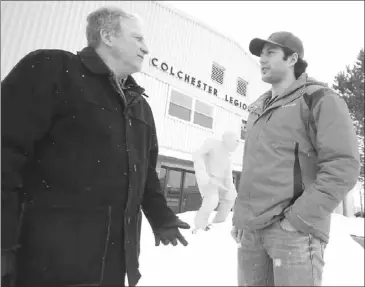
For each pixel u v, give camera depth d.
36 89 1.17
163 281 2.88
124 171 1.34
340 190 1.47
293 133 1.71
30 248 1.15
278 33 2.00
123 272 1.30
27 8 9.06
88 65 1.33
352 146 1.52
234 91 13.37
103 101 1.32
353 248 5.04
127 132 1.40
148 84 10.11
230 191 6.25
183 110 11.18
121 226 1.31
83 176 1.23
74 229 1.18
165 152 10.10
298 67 2.02
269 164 1.73
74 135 1.24
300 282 1.52
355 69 23.55
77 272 1.16
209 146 6.05
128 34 1.48
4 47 8.62
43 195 1.19
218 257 3.85
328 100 1.62
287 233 1.59
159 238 1.78
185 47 11.36
